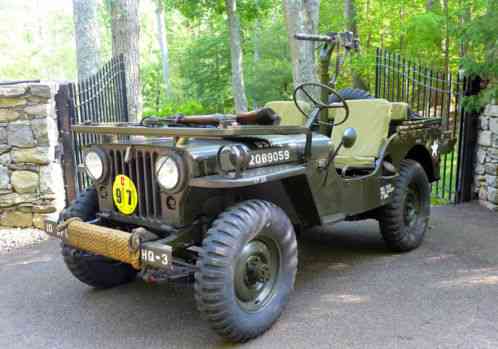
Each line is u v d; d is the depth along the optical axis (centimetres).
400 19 1566
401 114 455
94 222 342
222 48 2650
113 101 668
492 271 417
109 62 658
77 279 412
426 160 516
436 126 518
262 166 309
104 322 332
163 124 353
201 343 302
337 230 556
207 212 321
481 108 668
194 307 355
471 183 695
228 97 2727
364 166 430
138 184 314
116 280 392
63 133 583
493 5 594
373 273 415
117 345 301
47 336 314
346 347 292
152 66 3369
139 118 882
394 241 455
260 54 2428
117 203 331
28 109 544
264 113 315
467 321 324
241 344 298
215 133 271
